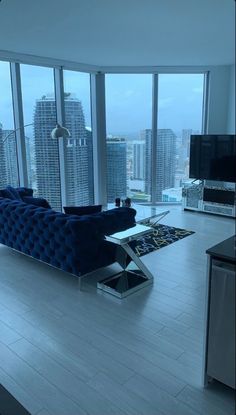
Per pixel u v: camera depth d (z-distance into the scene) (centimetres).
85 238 314
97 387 204
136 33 407
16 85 513
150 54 517
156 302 305
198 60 566
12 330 262
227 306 182
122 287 325
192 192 624
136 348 240
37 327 266
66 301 308
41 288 334
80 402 193
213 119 641
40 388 204
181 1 311
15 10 328
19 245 388
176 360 227
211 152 592
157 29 392
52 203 608
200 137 601
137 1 310
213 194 599
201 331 260
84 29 390
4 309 294
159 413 186
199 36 421
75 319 278
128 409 188
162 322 273
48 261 354
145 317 281
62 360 228
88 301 308
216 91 630
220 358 192
